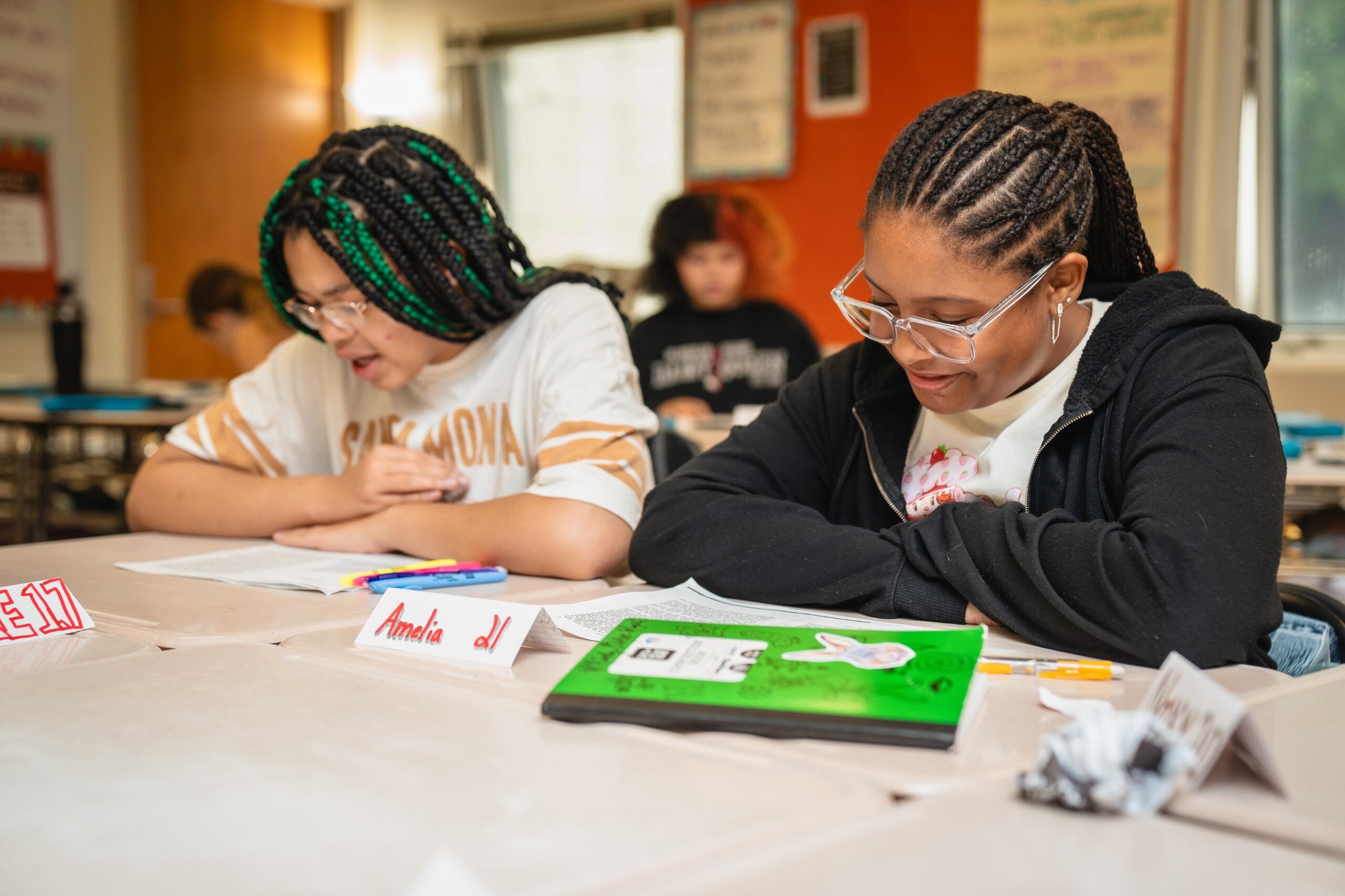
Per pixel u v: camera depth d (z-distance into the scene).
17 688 0.76
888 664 0.72
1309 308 3.83
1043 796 0.55
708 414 3.24
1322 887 0.46
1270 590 0.83
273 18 6.04
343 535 1.33
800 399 1.27
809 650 0.75
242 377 1.61
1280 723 0.67
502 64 5.82
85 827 0.53
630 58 5.82
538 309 1.42
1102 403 1.02
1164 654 0.81
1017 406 1.07
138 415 3.10
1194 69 3.86
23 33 5.24
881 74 4.48
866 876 0.47
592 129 5.86
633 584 1.17
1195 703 0.59
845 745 0.64
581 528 1.19
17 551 1.34
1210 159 3.84
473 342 1.43
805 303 4.73
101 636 0.92
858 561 0.99
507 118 5.85
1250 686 0.76
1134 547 0.84
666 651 0.76
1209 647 0.81
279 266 1.37
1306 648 1.10
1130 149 3.97
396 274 1.27
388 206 1.24
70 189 5.43
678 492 1.17
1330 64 3.71
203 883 0.47
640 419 1.36
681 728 0.67
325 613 1.00
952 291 0.91
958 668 0.70
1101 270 1.10
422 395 1.47
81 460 3.76
